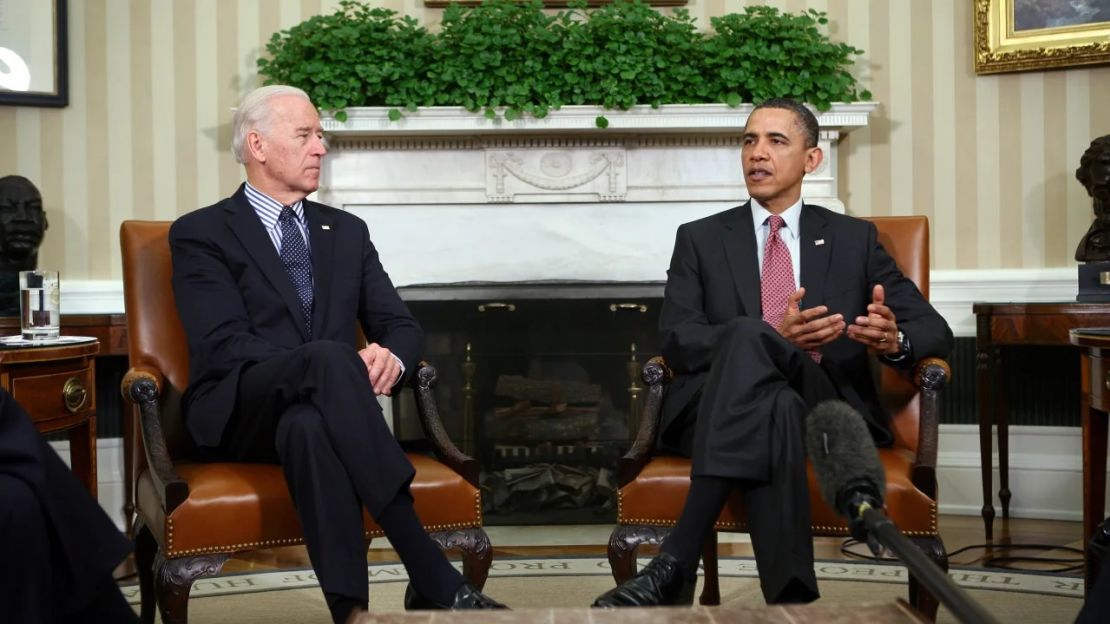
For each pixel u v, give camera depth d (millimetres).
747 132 2840
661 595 2121
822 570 3336
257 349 2445
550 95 4027
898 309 2713
